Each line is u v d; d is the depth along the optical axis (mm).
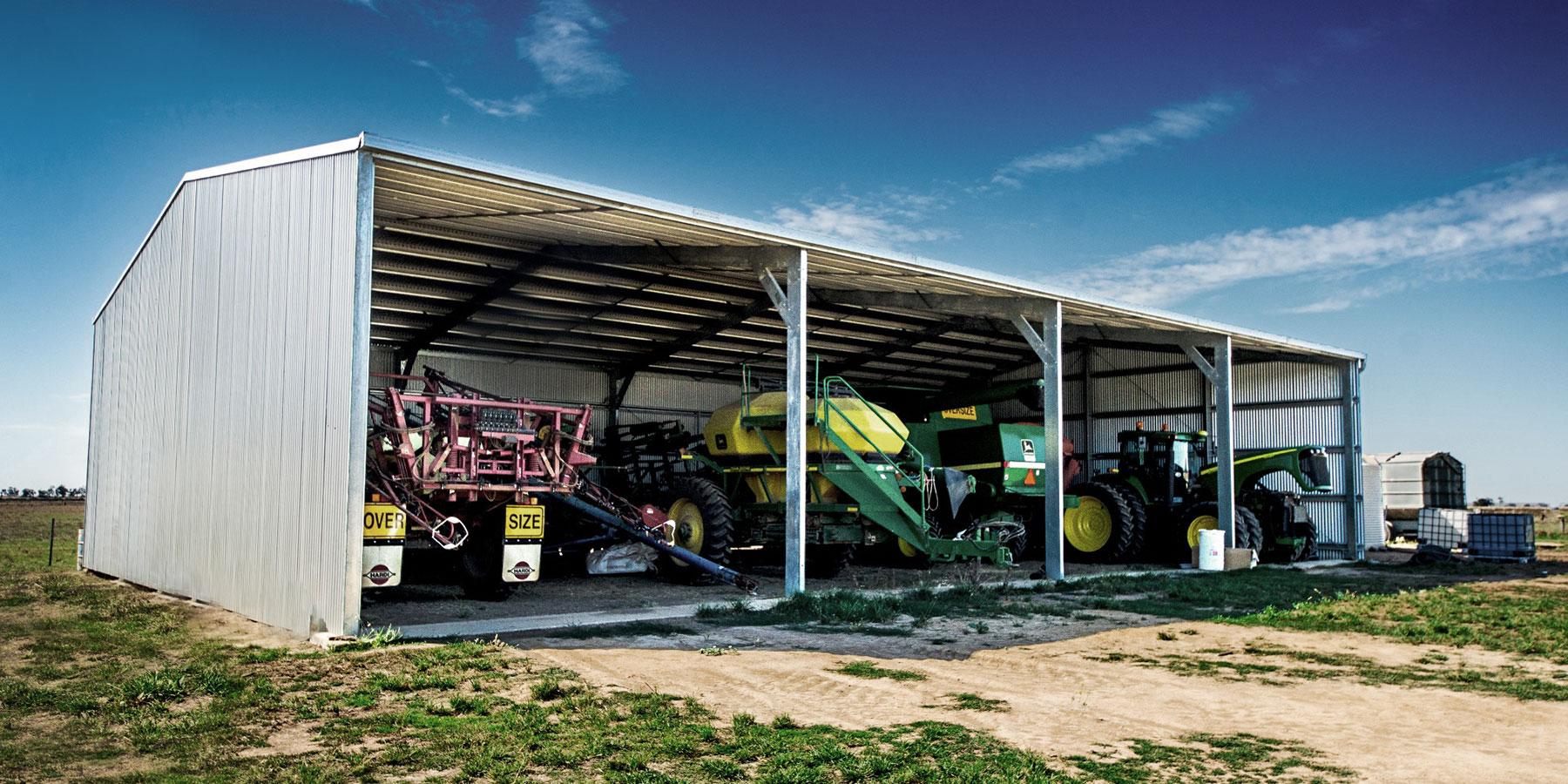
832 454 12570
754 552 17406
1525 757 4691
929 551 12219
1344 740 4996
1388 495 25375
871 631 8438
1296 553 16406
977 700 5781
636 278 13672
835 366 19922
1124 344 18766
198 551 9883
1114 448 19906
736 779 4195
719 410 14148
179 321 10953
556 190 8648
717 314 16016
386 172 8039
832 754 4492
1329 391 17703
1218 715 5520
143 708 5270
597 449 16844
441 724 4992
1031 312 13211
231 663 6445
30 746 4559
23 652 6945
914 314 16297
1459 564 16219
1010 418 21359
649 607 9594
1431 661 7270
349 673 6164
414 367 16172
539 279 13531
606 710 5320
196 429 10180
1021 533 14367
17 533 22875
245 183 9398
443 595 10578
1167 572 13727
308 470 7793
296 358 8148
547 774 4215
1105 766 4453
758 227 10031
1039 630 8648
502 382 17094
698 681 6172
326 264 7816
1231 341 16094
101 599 10141
